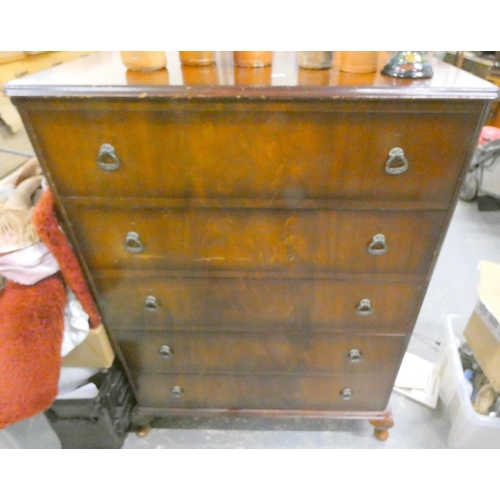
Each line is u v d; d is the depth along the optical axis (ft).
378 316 2.92
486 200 7.68
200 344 3.20
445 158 2.13
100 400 3.38
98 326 3.10
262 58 2.31
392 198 2.29
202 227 2.47
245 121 2.03
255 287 2.78
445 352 4.24
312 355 3.24
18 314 2.67
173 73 2.22
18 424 4.03
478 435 3.60
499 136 7.25
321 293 2.80
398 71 2.10
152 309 2.90
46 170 2.25
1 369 2.63
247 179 2.24
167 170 2.22
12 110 3.57
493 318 3.33
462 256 6.33
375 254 2.51
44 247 2.66
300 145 2.10
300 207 2.34
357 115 2.00
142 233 2.51
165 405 3.81
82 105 2.00
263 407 3.77
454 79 2.06
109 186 2.30
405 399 4.35
